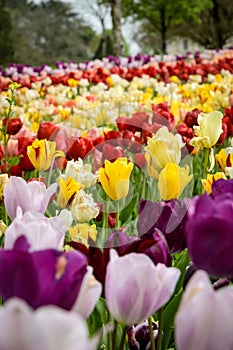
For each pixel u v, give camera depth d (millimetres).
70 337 572
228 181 923
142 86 5270
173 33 26031
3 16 22906
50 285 711
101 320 1114
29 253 707
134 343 1011
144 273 771
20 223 819
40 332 568
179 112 2943
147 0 19734
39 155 1513
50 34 27703
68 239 1184
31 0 27469
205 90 4023
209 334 689
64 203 1315
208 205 789
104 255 879
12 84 2049
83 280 732
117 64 8648
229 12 23234
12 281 708
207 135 1585
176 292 1213
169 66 6230
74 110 3371
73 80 5406
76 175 1388
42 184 1110
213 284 911
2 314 582
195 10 19547
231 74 6133
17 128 2260
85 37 28672
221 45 23672
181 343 698
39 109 3811
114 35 10695
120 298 777
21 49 26828
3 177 1483
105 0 19828
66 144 1768
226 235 773
